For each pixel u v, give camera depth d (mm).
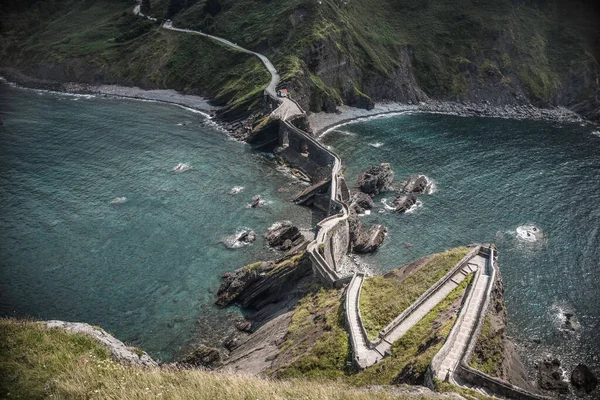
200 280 73062
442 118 165500
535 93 182500
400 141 137000
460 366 37000
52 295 68312
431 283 53281
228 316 66250
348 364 42531
